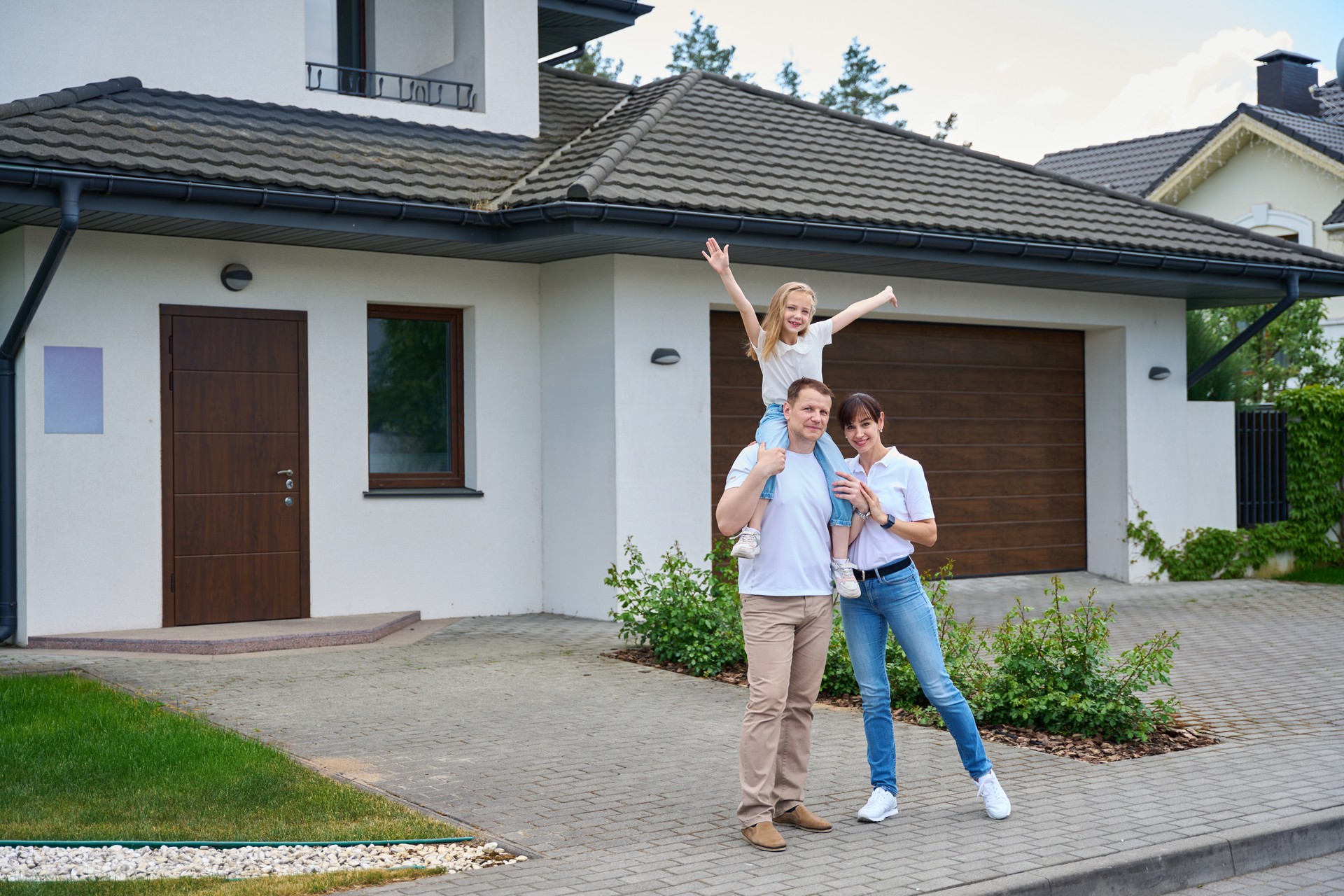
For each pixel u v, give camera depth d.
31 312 9.37
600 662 9.30
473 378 11.60
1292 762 6.62
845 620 5.71
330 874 4.70
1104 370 14.57
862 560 5.57
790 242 10.83
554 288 11.77
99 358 9.86
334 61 13.06
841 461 5.51
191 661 9.15
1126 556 14.33
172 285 10.15
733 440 12.20
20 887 4.46
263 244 10.52
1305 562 15.66
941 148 14.20
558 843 5.17
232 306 10.41
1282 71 27.78
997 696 7.38
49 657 9.20
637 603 9.65
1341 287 14.58
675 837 5.26
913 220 11.43
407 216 10.03
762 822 5.16
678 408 11.47
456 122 12.34
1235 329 19.06
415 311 11.54
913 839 5.27
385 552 11.15
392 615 10.93
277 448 10.63
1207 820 5.54
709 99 13.22
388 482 11.41
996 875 4.79
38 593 9.66
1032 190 13.63
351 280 10.95
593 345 11.33
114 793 5.69
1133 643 10.52
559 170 11.19
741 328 12.30
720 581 10.91
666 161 11.05
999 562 14.08
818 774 6.34
